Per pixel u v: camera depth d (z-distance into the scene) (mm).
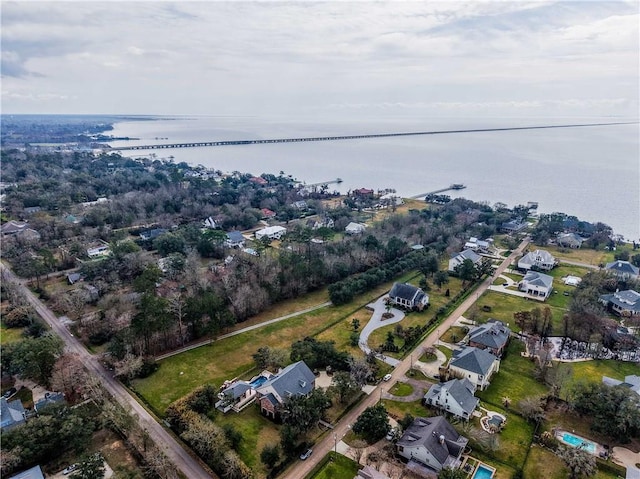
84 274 144625
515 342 108438
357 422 75188
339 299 130000
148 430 78188
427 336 111750
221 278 134250
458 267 147250
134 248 157500
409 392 89125
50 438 70875
